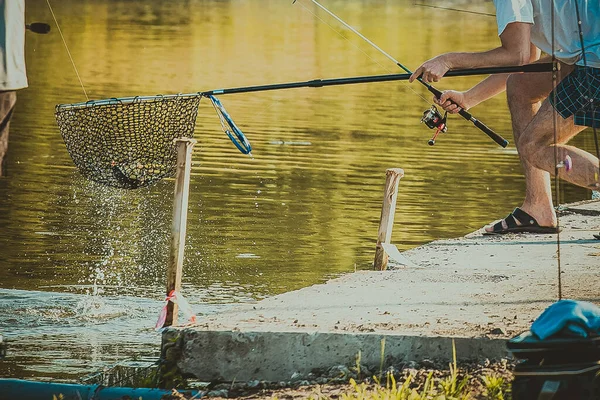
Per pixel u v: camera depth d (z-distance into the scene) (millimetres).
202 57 87875
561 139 22281
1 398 17812
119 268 29172
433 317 18562
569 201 39562
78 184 39938
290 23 125250
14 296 25953
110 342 22938
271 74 79062
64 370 20922
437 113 24422
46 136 49688
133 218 35281
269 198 38844
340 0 157125
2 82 20094
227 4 146750
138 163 21453
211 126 55188
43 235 32344
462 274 22531
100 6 130000
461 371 16516
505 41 21094
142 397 17312
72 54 85125
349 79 21516
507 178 44719
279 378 17531
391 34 114250
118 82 70188
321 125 57562
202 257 30297
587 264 23312
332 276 28609
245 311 19281
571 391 13352
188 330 17844
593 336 13438
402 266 24406
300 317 18703
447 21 132375
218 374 17688
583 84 20828
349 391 16250
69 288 26922
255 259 30328
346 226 34906
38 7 121188
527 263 23688
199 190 39719
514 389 13648
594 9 20781
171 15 126562
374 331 17547
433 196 40562
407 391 15516
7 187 38688
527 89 25062
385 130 56688
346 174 44281
